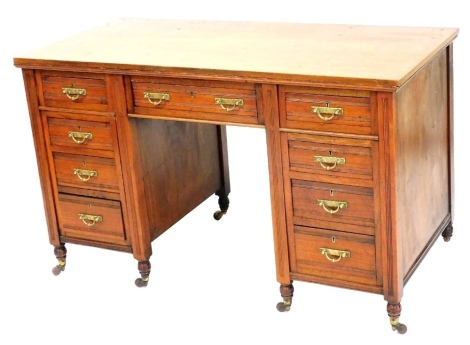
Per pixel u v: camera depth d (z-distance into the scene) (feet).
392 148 10.25
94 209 12.21
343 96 10.30
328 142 10.55
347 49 11.17
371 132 10.30
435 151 11.62
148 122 11.99
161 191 12.46
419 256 11.46
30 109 12.04
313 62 10.75
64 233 12.52
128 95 11.43
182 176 12.91
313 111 10.49
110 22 13.30
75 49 11.95
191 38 12.14
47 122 12.01
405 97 10.43
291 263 11.28
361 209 10.67
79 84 11.64
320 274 11.17
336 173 10.64
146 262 12.25
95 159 11.94
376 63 10.55
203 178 13.44
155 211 12.36
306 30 12.15
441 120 11.71
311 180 10.80
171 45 11.87
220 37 12.10
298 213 11.01
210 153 13.53
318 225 10.96
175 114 11.27
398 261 10.71
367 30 11.93
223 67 10.79
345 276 11.04
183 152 12.86
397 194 10.46
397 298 10.84
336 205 10.77
